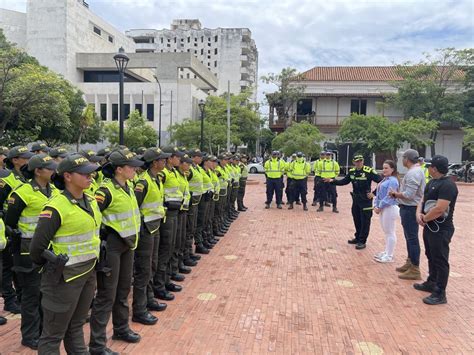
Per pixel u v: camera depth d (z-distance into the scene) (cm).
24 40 4216
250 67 8619
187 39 8762
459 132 3484
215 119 3647
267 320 482
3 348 402
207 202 778
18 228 403
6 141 2050
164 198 530
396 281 638
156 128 4178
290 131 2558
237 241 897
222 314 495
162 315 488
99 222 342
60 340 318
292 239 928
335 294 575
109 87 4216
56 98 1791
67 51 4034
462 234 1057
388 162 743
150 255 464
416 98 3303
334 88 3638
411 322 488
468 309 532
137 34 9131
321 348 418
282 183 1418
